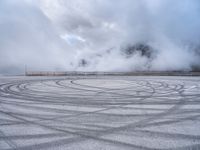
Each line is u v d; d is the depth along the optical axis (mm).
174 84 13992
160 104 7379
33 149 3539
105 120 5328
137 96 9016
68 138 4055
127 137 4117
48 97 8742
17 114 5922
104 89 11289
